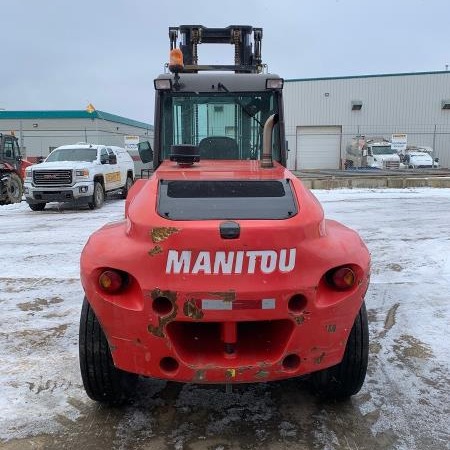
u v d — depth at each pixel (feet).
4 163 55.83
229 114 16.85
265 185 10.88
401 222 36.09
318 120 126.21
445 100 122.93
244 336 9.85
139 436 10.30
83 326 10.68
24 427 10.56
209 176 11.48
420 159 107.34
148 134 145.28
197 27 23.50
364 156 111.75
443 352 13.94
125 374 11.16
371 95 124.77
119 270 9.31
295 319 9.16
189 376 9.29
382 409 11.15
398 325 15.97
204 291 8.91
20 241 30.89
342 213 41.01
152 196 10.27
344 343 9.74
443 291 19.48
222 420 10.87
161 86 16.61
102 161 52.03
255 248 9.02
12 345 14.62
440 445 9.86
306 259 9.22
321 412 11.11
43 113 111.45
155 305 9.12
